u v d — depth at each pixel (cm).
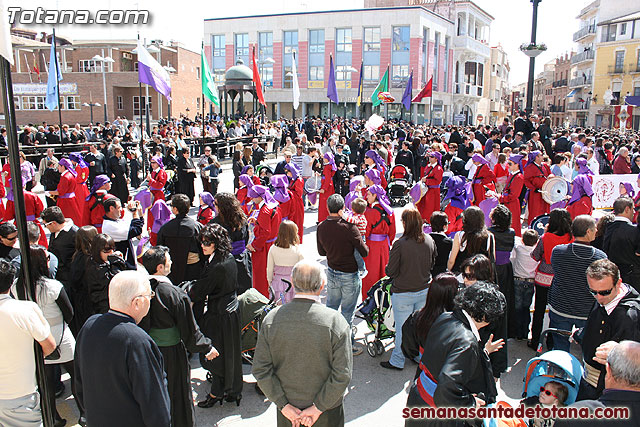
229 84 2939
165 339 393
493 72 7569
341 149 1473
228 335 466
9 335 337
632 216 568
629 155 1413
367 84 5019
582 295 481
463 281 484
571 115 6888
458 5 5616
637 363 253
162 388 308
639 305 387
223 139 2450
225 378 469
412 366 568
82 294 505
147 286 320
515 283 607
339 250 557
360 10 4916
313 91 5144
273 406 488
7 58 308
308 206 1473
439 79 5353
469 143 1533
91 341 301
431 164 1130
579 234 489
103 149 1501
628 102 5312
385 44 4903
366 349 609
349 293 567
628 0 5888
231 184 1873
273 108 5350
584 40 6569
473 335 310
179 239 556
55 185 1044
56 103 1894
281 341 326
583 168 1038
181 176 1409
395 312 542
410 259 523
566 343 496
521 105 12494
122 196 1412
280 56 5225
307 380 326
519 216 1045
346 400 496
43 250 434
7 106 312
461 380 292
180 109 4734
